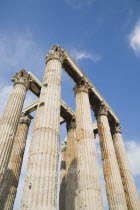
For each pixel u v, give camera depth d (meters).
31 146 10.69
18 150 19.73
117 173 17.12
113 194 15.84
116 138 23.31
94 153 14.27
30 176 9.14
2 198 15.98
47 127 11.05
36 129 11.21
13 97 18.09
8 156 14.01
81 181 12.73
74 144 21.12
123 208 15.12
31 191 8.52
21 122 22.55
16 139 20.78
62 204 20.11
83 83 19.52
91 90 20.88
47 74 15.19
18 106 17.56
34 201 8.16
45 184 8.83
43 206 8.08
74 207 16.00
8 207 15.80
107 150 18.39
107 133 19.75
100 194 12.23
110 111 23.67
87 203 11.52
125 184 19.42
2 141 14.27
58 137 11.30
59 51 17.52
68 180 18.02
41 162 9.51
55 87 13.91
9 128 15.38
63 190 21.45
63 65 18.80
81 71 20.19
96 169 13.38
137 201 18.33
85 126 15.64
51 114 11.84
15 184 17.48
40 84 21.80
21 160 19.41
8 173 17.64
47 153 9.95
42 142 10.35
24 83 19.89
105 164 17.83
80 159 13.91
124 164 20.73
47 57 17.20
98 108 22.11
